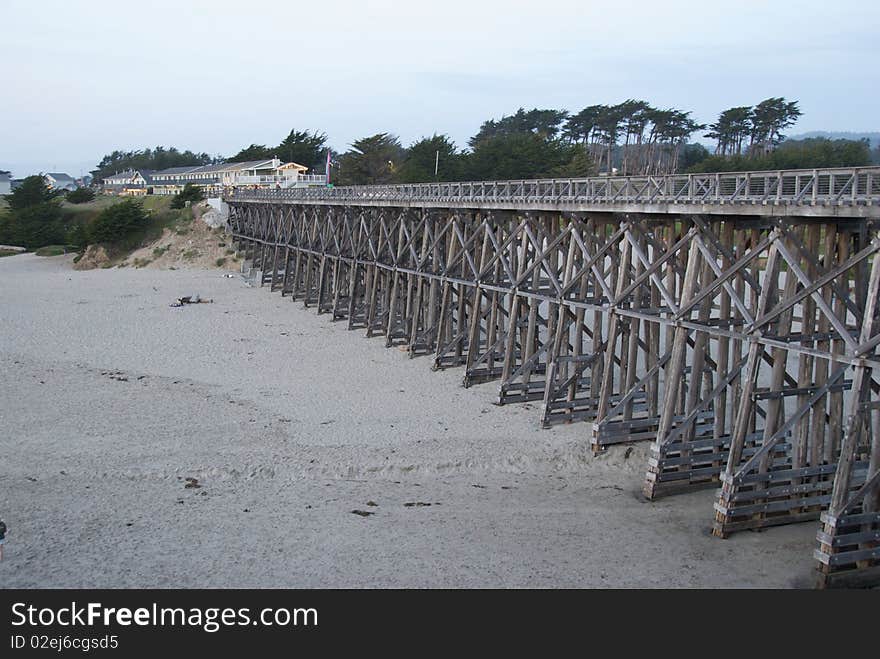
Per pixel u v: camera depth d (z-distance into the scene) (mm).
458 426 20594
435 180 63219
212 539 14562
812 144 75000
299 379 25344
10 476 17172
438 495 16703
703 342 16297
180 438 19656
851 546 12883
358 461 18234
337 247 35250
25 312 37281
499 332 26047
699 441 16656
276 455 18547
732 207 14320
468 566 13656
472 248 26359
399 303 31906
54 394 23250
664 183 16672
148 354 28562
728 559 13875
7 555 13812
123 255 57594
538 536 14812
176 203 64938
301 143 86625
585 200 18703
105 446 19047
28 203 83188
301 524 15234
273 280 43875
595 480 17516
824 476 15227
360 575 13344
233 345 30234
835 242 13969
